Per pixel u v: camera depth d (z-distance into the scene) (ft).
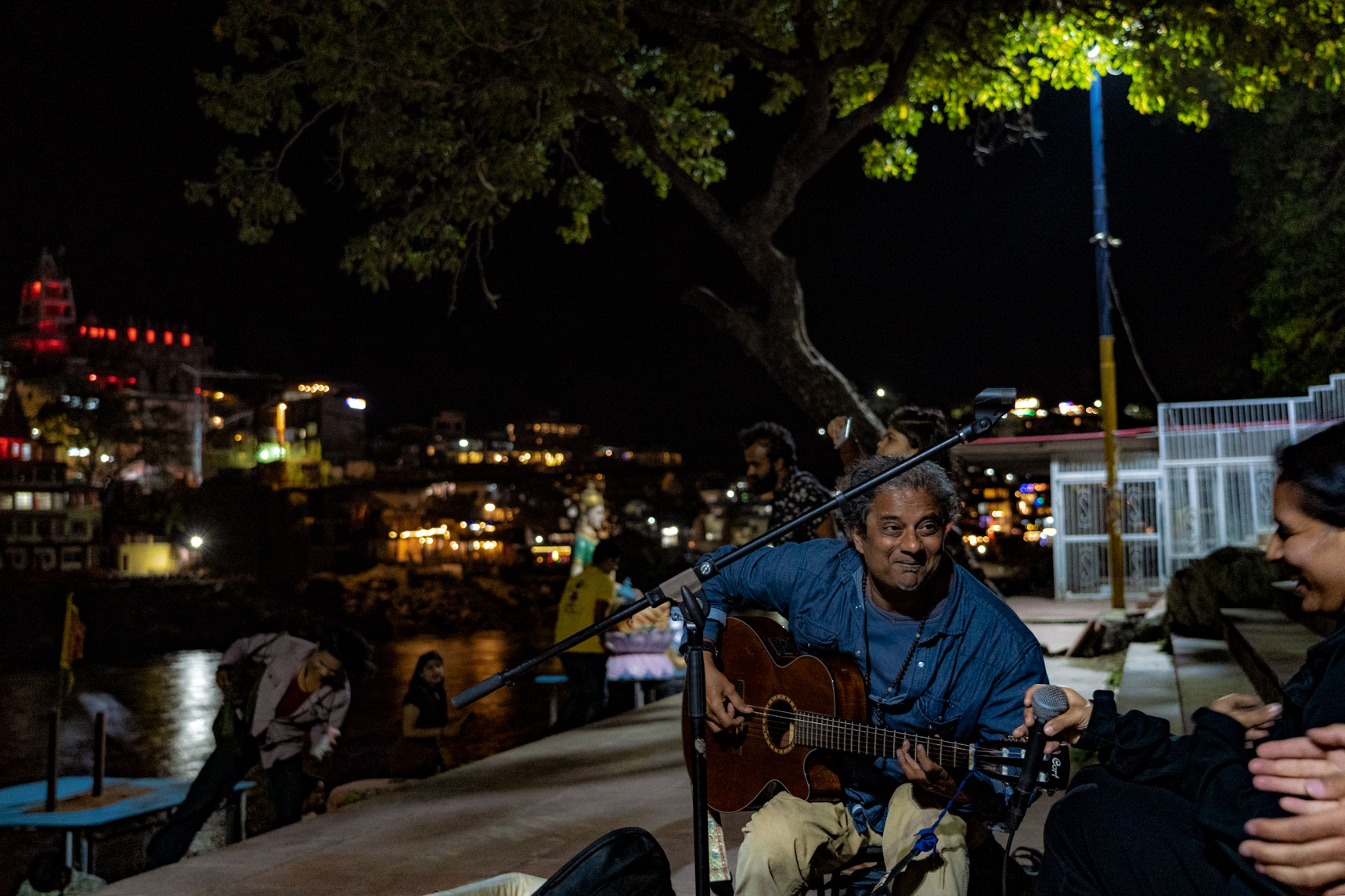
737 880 8.72
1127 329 56.59
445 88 29.12
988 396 7.68
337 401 344.08
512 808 18.42
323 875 14.74
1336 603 6.11
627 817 17.53
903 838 8.52
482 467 240.12
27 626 185.37
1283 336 51.85
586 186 33.60
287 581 262.88
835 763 9.09
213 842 26.20
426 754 25.08
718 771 9.30
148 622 199.82
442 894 9.22
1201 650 28.12
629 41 31.17
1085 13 27.63
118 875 22.11
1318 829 5.38
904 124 32.14
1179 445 55.47
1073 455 59.77
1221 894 6.07
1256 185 50.62
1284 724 6.29
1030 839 14.25
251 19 27.35
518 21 27.91
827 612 9.16
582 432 488.85
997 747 8.23
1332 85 26.61
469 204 30.68
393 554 303.48
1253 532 54.19
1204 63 27.61
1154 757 6.63
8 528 238.27
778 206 28.04
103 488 265.75
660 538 375.04
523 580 311.68
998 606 8.79
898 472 8.00
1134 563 57.98
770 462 17.33
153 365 331.36
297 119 28.45
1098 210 47.98
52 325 330.95
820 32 31.01
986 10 28.66
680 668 30.66
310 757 20.29
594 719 29.01
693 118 33.71
